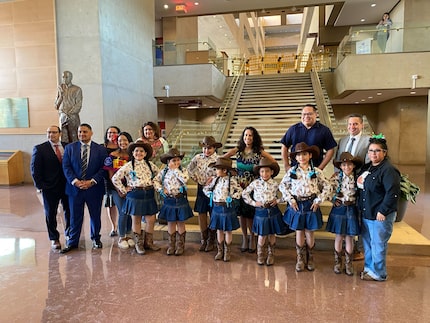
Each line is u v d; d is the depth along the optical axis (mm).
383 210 3020
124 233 4219
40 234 4738
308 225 3354
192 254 3979
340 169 3416
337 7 15094
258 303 2791
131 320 2551
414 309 2689
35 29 9445
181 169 3926
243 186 3891
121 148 4352
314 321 2520
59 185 4148
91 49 8703
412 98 13484
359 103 16516
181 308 2721
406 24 11188
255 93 12484
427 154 11000
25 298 2910
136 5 11102
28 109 9711
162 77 12836
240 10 15430
